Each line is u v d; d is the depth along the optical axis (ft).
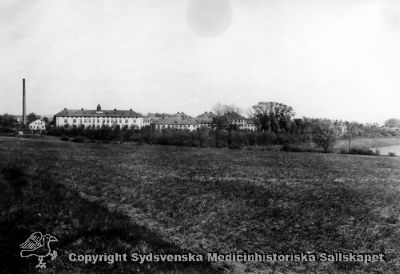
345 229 45.73
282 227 46.16
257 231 44.45
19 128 316.60
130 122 453.17
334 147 198.80
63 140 225.97
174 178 81.76
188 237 41.78
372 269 34.40
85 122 436.76
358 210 55.16
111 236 36.81
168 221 47.75
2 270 28.30
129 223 43.06
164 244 37.60
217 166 108.17
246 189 70.44
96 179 75.66
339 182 82.74
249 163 119.75
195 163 114.73
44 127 446.60
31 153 125.59
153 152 151.74
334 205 58.18
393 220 49.85
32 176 67.31
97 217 42.45
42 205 44.16
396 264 35.55
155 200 58.85
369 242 41.32
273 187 73.61
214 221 48.26
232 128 278.67
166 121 424.46
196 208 54.54
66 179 74.02
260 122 265.75
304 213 52.90
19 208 41.57
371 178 90.48
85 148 161.99
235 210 53.98
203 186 72.43
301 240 41.57
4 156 109.70
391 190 72.64
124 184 71.46
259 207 56.08
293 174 94.68
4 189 51.34
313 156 153.17
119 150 156.56
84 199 53.88
